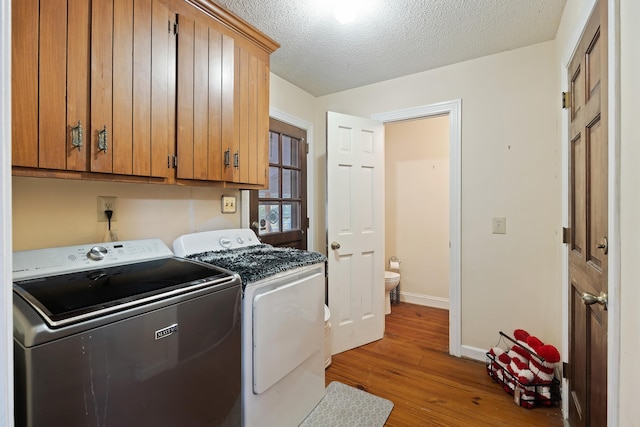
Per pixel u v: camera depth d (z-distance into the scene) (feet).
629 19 2.49
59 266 3.58
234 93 5.38
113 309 2.63
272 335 4.38
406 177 11.93
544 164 6.56
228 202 6.53
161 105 4.20
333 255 7.92
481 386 6.26
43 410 2.22
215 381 3.56
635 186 2.40
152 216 5.13
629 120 2.50
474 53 7.00
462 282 7.49
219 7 4.91
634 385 2.39
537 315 6.67
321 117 9.66
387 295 10.55
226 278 3.77
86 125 3.42
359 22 5.80
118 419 2.64
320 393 5.74
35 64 3.03
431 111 7.84
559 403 5.60
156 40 4.12
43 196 3.91
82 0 3.38
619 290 2.68
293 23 5.86
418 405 5.66
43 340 2.22
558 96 6.14
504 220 7.00
